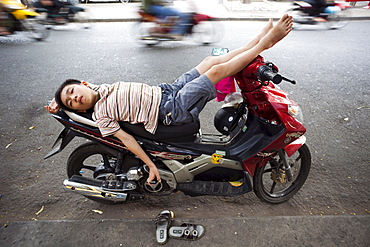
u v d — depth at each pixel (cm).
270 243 205
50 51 609
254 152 215
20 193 257
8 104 394
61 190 261
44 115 370
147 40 633
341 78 475
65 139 212
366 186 264
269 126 211
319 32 770
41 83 456
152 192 229
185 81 219
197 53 596
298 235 211
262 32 228
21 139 324
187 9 635
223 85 227
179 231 209
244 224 218
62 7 775
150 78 471
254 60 199
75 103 188
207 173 228
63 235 212
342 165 288
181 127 206
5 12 660
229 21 867
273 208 245
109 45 647
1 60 557
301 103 395
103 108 191
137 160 221
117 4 1160
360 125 349
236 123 233
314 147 313
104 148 216
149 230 215
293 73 491
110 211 243
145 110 195
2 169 282
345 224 219
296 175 249
